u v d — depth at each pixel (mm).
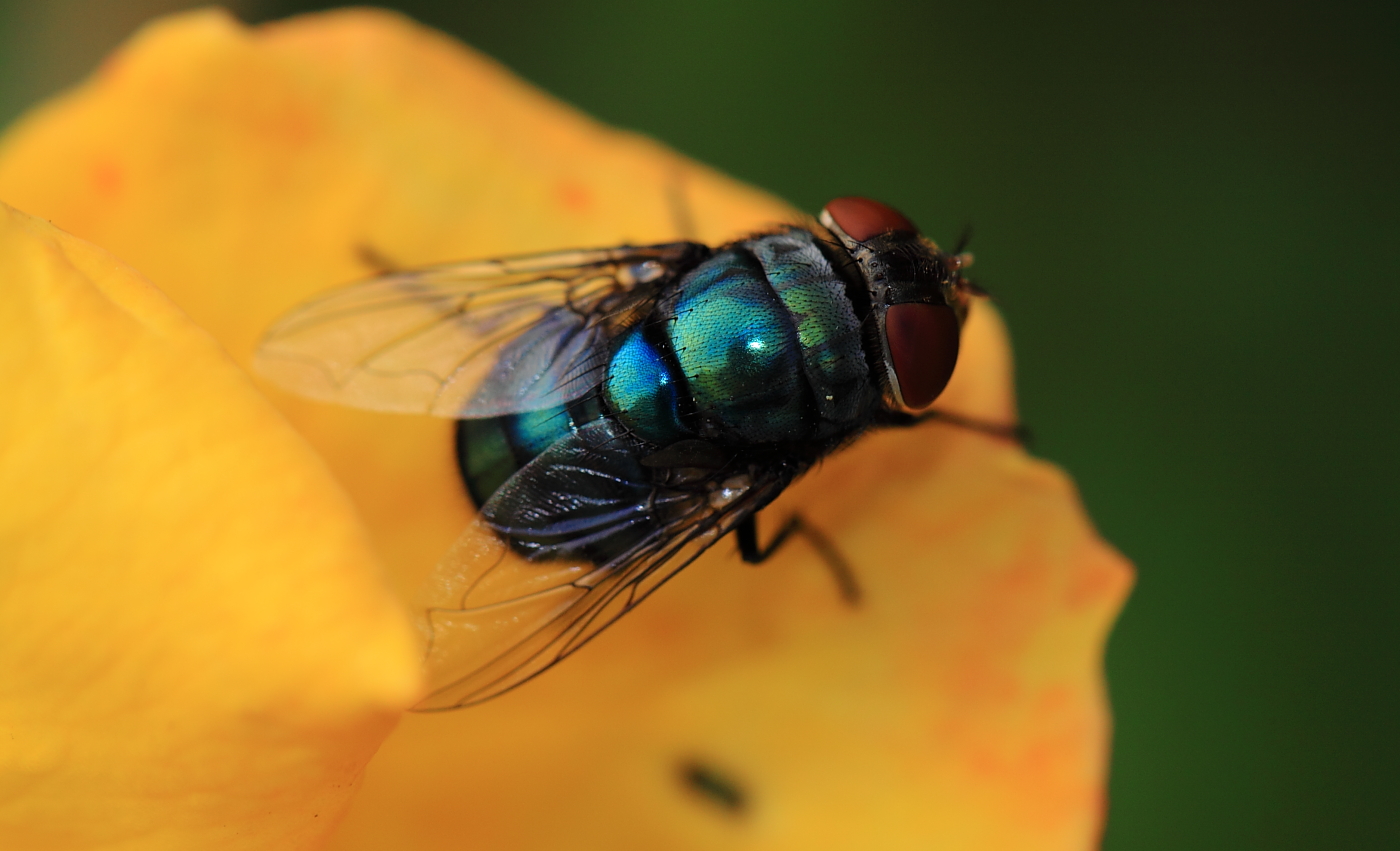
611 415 77
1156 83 101
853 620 76
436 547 77
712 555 77
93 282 65
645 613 76
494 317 78
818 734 76
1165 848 94
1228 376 99
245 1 98
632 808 75
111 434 65
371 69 79
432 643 75
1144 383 99
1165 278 100
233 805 66
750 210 81
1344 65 101
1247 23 102
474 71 80
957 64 101
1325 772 95
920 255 77
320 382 77
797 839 75
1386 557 96
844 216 78
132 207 77
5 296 65
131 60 78
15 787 66
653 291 78
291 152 78
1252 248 100
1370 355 99
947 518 77
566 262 79
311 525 65
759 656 76
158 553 65
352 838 75
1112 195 100
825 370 76
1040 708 76
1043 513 77
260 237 78
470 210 79
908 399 77
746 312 76
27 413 65
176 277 77
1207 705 95
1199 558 96
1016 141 101
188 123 77
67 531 65
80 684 65
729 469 77
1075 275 100
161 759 66
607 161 81
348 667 64
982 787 75
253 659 65
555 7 102
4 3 94
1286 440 98
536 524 76
